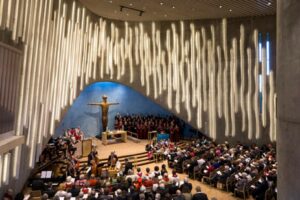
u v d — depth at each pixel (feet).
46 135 36.91
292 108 10.77
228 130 54.90
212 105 56.44
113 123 68.23
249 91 52.95
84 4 50.29
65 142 47.01
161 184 28.60
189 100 58.44
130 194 25.82
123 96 69.72
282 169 11.86
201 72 57.41
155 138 57.77
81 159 46.42
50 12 36.42
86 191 28.09
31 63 29.73
